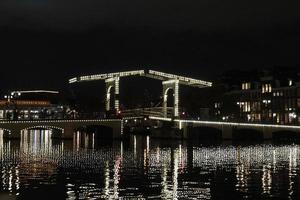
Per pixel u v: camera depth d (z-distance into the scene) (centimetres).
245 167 7612
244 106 17675
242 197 5331
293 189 5719
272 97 16625
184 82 14912
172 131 14900
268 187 5841
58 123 13700
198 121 14625
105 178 6488
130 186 5909
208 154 9688
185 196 5366
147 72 14462
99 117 14400
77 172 7000
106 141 13762
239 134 15075
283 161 8406
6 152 9875
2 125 13100
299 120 15675
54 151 10225
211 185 5988
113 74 14612
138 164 7975
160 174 6862
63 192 5550
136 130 17188
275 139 14950
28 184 6006
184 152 10175
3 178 6412
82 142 13212
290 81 16200
